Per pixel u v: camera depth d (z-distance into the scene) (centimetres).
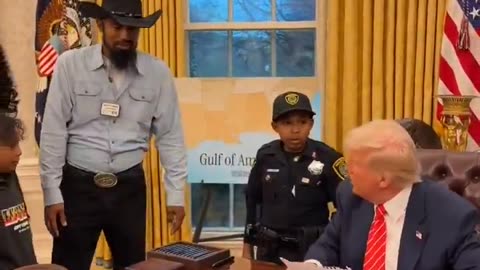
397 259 146
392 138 145
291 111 237
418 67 345
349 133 153
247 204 258
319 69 369
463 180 207
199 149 355
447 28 335
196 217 394
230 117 353
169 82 252
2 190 157
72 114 237
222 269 165
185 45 383
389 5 345
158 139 257
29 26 359
